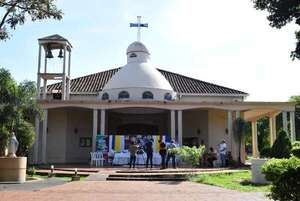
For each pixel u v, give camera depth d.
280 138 24.69
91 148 34.06
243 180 19.55
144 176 20.86
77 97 35.62
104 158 29.11
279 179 9.48
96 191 15.19
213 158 28.62
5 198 13.12
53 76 33.22
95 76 39.88
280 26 13.06
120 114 34.25
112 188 16.27
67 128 33.53
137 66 34.25
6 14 15.16
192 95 35.84
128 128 34.66
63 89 32.66
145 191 15.25
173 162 25.30
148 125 34.69
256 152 37.78
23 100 22.86
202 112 34.38
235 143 30.72
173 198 13.26
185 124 34.78
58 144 33.22
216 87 37.72
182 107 30.56
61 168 25.53
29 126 23.53
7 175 19.19
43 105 30.36
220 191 15.38
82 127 34.16
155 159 28.69
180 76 40.06
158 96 32.97
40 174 23.14
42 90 35.56
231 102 30.81
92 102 30.31
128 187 16.70
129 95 32.66
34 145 30.03
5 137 21.95
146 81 33.16
